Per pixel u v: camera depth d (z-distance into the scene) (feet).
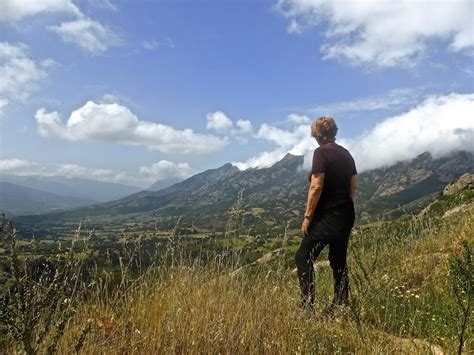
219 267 14.69
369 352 9.89
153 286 13.10
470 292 9.35
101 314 11.51
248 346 10.97
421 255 21.24
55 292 8.14
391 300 14.03
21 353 7.70
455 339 10.57
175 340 10.54
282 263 15.03
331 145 16.26
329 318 12.01
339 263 15.97
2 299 6.97
